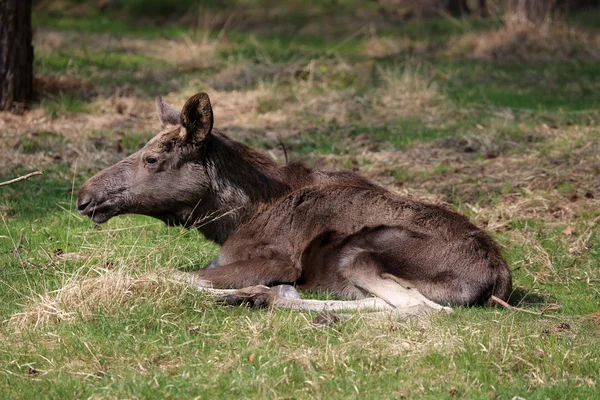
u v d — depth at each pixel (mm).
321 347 13688
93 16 56781
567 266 18703
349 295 16344
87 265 16844
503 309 15664
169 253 17656
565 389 12609
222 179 16828
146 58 42312
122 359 13320
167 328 14422
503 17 48094
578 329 14953
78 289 14992
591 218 21219
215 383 12633
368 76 36344
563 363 13312
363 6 63000
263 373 12781
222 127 30062
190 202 16875
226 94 34344
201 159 16719
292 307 15430
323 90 34969
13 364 13156
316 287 16516
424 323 14516
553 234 20406
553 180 23766
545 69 39594
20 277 16781
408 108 32438
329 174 17438
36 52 40281
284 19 57812
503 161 25922
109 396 12148
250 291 15695
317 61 38000
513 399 12250
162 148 16688
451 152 26922
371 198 16547
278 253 16594
